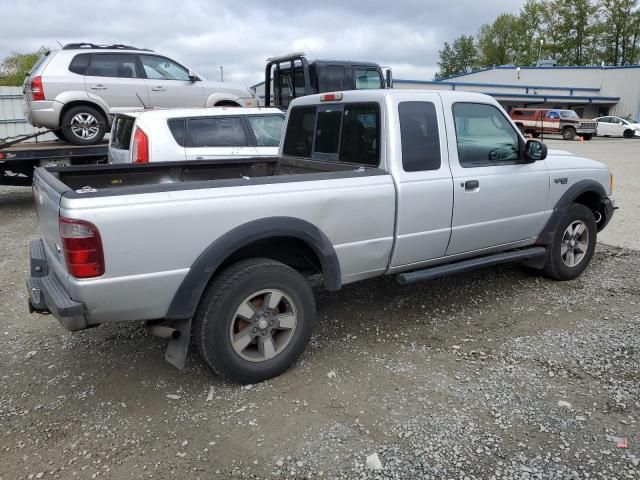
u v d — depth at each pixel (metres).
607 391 3.37
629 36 70.12
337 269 3.69
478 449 2.84
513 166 4.65
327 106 4.55
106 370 3.75
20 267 6.25
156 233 2.98
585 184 5.27
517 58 78.38
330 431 3.01
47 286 3.24
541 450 2.83
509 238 4.80
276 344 3.56
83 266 2.83
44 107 9.57
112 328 4.46
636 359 3.76
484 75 51.62
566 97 46.50
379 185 3.81
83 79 9.77
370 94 4.06
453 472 2.68
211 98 11.05
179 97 10.68
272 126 7.54
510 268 5.83
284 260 3.84
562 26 73.38
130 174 4.64
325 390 3.43
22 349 4.10
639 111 46.97
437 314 4.63
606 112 48.34
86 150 9.43
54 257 3.29
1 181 9.11
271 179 3.42
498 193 4.52
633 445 2.86
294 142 5.10
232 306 3.28
